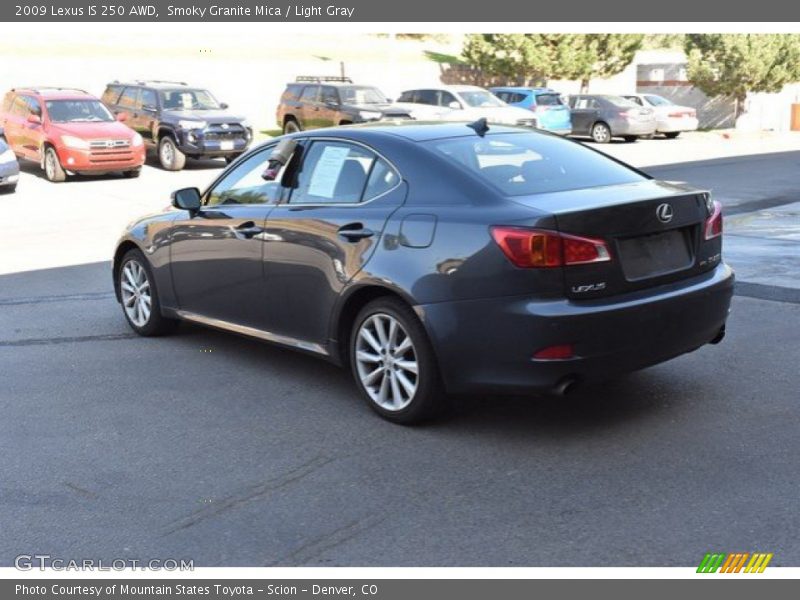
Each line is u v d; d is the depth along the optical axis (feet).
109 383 19.48
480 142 17.47
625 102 94.17
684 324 15.90
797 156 75.25
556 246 14.43
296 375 19.86
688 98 119.96
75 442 16.20
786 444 15.28
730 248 33.19
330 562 11.94
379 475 14.55
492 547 12.19
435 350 15.60
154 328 22.86
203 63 100.58
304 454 15.49
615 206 14.96
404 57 151.23
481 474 14.46
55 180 63.72
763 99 116.67
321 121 81.51
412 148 16.90
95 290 29.19
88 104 67.41
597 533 12.44
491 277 14.78
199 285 20.94
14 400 18.44
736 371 19.21
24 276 31.65
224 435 16.42
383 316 16.57
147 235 22.40
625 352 15.08
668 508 13.07
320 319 17.87
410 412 16.37
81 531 12.91
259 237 18.95
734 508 13.01
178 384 19.36
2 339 23.13
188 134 68.69
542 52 111.96
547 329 14.40
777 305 24.64
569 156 17.69
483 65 116.88
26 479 14.66
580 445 15.52
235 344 22.44
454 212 15.58
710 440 15.55
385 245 16.30
